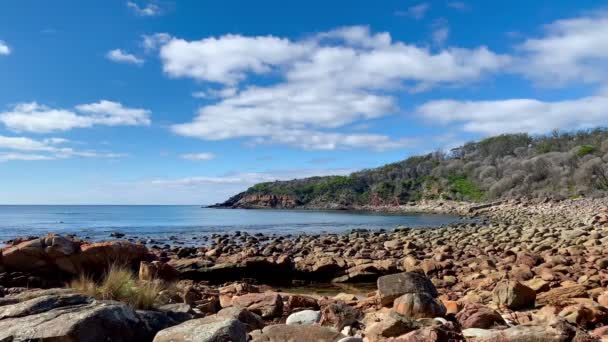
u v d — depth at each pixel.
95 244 17.22
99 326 5.32
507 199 88.50
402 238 32.62
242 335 5.46
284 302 10.16
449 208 99.44
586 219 41.31
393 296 9.87
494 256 21.05
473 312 8.27
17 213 113.81
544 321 8.10
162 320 6.40
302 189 171.62
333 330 6.16
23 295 6.77
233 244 31.47
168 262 19.27
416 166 151.75
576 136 118.81
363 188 154.62
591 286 11.77
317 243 30.08
